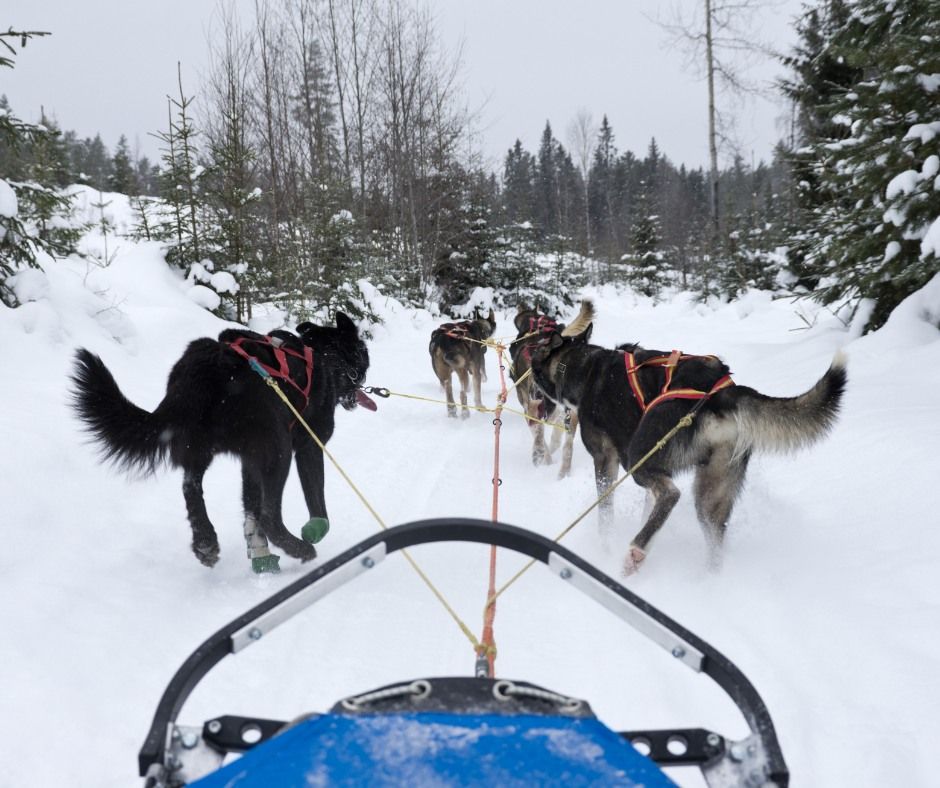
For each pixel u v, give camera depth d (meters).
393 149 24.95
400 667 3.42
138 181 59.84
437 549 5.09
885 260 10.38
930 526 4.51
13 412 6.02
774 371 11.09
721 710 3.00
